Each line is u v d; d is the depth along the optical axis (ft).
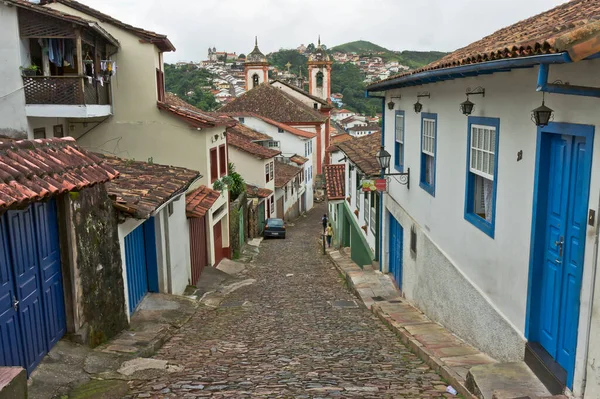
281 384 19.51
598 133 14.24
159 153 55.42
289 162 142.92
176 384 19.53
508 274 20.58
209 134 57.67
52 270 21.58
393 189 45.19
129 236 33.01
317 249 84.89
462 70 20.57
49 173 18.72
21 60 42.80
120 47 53.11
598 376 14.16
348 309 39.14
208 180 56.44
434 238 31.99
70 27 42.52
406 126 39.99
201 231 54.75
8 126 43.24
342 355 24.93
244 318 35.65
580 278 15.14
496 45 19.56
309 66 211.20
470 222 25.07
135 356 23.54
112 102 53.93
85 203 23.91
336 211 90.07
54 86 43.32
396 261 45.78
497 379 17.44
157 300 36.78
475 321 24.41
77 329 22.94
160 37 52.95
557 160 17.06
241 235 80.89
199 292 46.32
